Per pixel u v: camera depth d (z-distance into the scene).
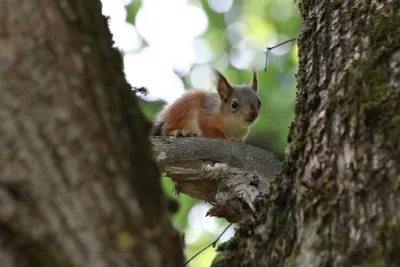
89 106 4.27
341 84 5.87
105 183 4.07
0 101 4.09
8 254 3.83
